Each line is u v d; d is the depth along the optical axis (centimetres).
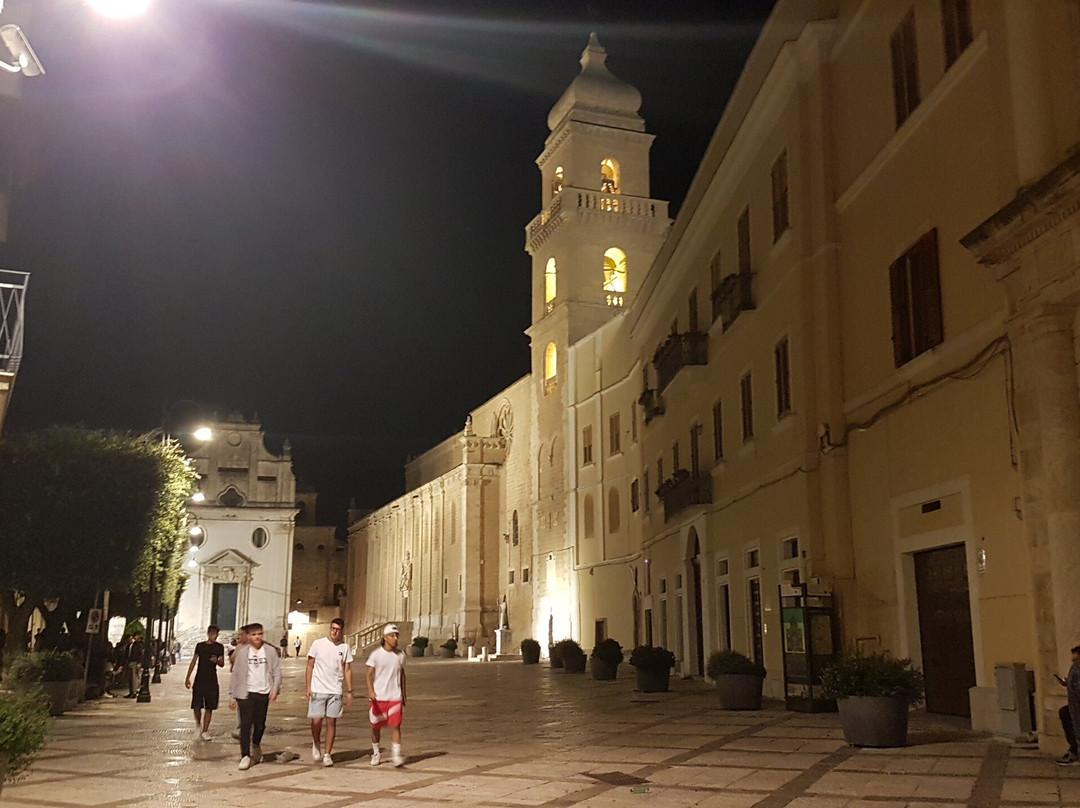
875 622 1702
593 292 5162
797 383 1991
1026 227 1168
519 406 6216
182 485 2847
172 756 1362
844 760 1118
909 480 1582
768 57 2219
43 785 1095
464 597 6375
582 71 5494
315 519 9838
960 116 1450
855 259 1833
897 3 1673
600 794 959
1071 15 1175
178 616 6619
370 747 1416
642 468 3872
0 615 3006
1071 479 1135
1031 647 1247
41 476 2416
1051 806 820
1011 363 1258
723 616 2634
